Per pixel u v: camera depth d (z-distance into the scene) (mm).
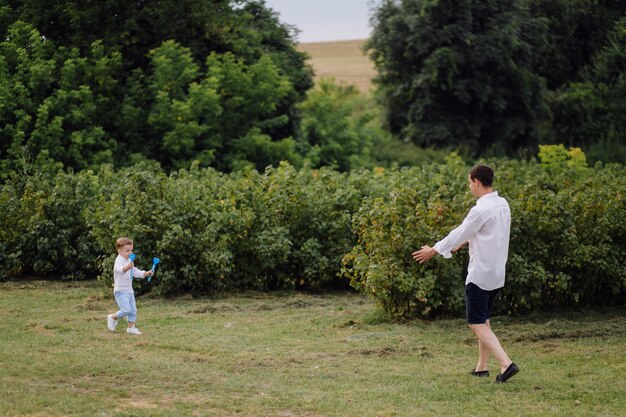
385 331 10125
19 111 19391
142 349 9023
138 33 23375
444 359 8625
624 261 11789
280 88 24250
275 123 24875
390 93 38281
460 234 7336
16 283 13906
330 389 7359
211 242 12648
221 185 14414
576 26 39438
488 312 7625
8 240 14289
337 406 6754
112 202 12992
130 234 12492
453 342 9492
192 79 23312
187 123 22047
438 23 35562
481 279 7395
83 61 20938
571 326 10414
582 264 11508
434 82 35406
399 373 7969
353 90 47688
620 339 9648
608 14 38969
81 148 20234
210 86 22406
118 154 21453
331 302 12438
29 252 14445
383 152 34781
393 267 10578
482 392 7215
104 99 21016
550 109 38031
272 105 24125
